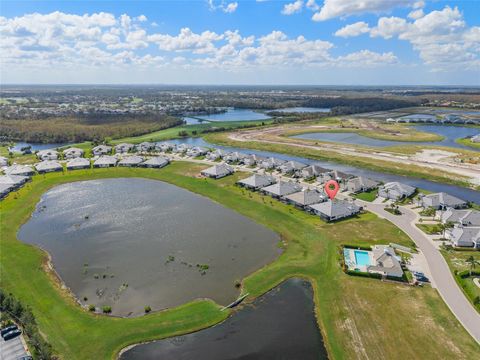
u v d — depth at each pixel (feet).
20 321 206.59
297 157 649.20
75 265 282.97
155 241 321.11
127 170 549.13
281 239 320.50
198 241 320.09
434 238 307.99
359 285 244.83
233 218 370.32
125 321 214.90
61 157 631.15
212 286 252.01
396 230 325.01
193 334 205.57
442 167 540.11
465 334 197.67
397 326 205.46
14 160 606.96
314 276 259.80
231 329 209.05
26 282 256.73
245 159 582.76
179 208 399.85
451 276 250.78
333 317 215.72
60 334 203.31
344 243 303.07
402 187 416.87
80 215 382.01
